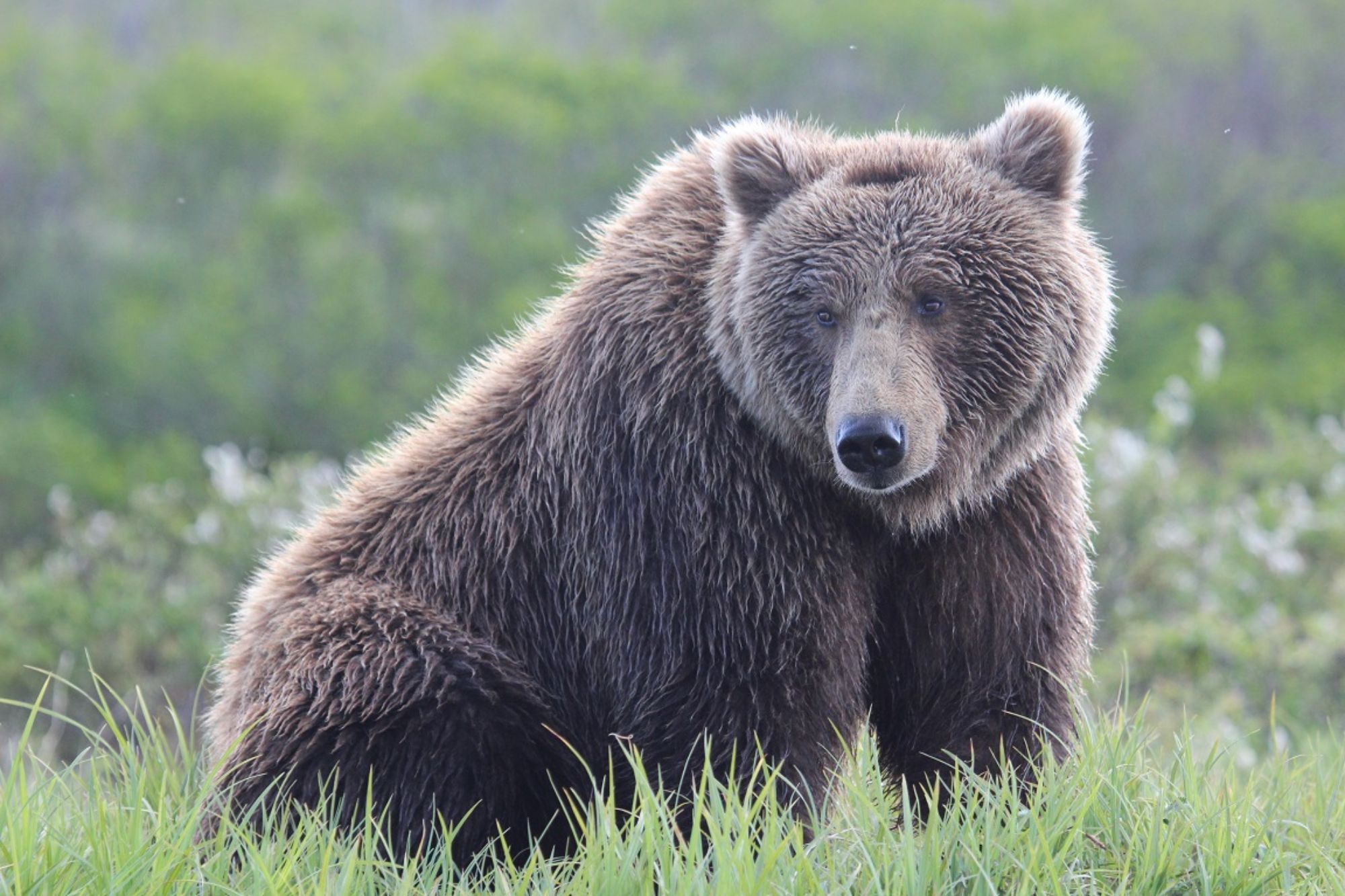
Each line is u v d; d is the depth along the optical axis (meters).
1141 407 44.88
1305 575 20.47
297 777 9.54
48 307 54.31
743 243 9.78
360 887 8.17
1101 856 8.45
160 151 59.41
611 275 10.23
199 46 63.44
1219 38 60.84
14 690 18.95
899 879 7.86
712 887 7.73
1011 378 9.45
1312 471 27.66
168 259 55.41
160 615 19.98
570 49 66.50
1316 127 59.22
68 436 46.19
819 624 9.55
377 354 51.28
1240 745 13.53
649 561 9.72
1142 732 10.11
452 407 10.99
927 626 10.02
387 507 10.66
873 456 8.93
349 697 9.62
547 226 55.09
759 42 61.78
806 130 10.70
